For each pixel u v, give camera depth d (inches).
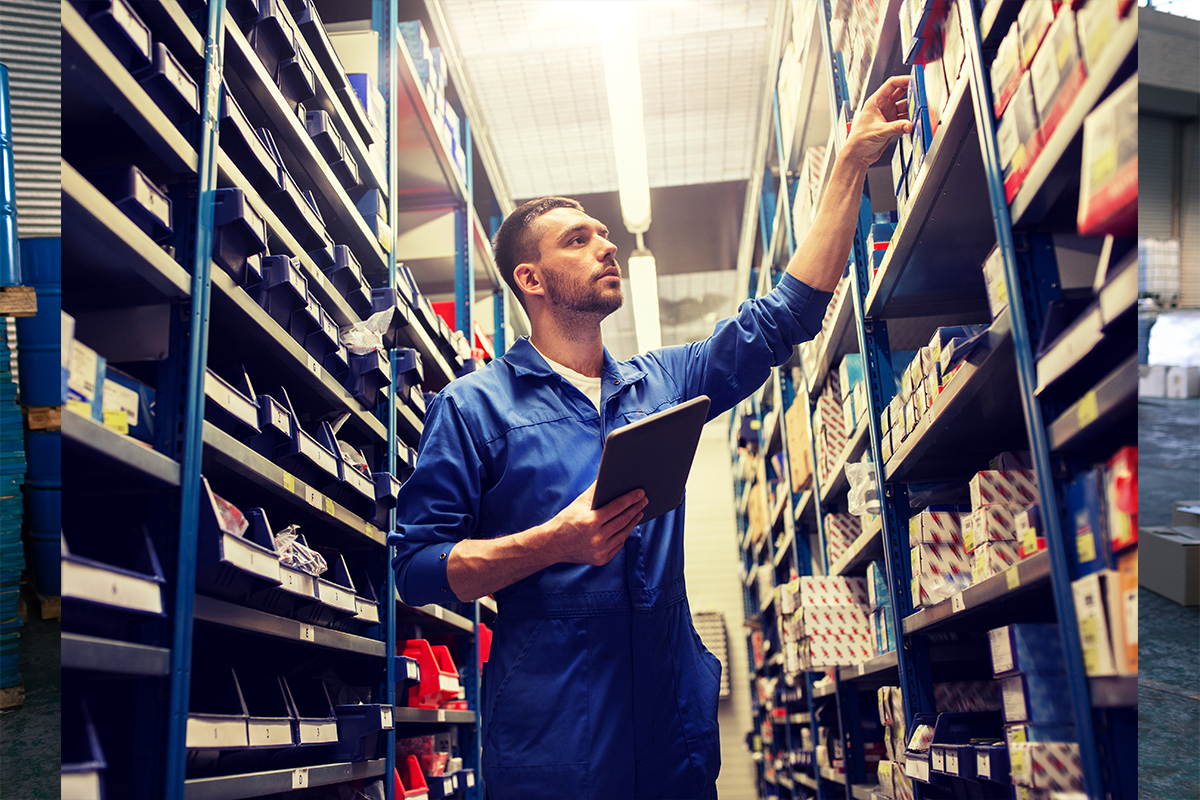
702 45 173.0
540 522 60.4
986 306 100.0
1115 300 41.8
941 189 71.7
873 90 98.0
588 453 62.2
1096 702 44.8
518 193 227.0
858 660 121.6
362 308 102.7
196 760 53.7
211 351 77.9
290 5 92.2
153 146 56.7
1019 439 84.0
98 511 56.1
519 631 57.6
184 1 64.6
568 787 53.6
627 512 52.9
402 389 117.0
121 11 52.3
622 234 246.2
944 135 64.1
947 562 81.4
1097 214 43.8
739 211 235.5
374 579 103.3
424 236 176.2
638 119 150.7
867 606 124.8
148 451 50.5
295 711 69.6
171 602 51.6
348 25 128.0
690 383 68.7
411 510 61.5
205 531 55.6
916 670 89.0
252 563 60.2
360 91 112.7
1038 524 59.1
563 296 67.3
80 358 47.2
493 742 56.5
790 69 150.9
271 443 71.4
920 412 81.7
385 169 119.0
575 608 56.9
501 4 159.8
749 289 242.7
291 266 74.0
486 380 65.7
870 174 106.8
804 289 69.5
